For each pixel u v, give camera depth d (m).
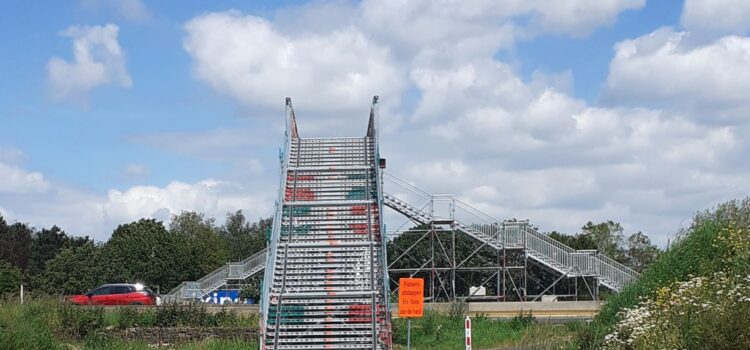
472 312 37.31
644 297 20.70
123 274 69.44
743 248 19.81
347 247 30.27
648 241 76.88
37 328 23.95
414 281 22.36
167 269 70.00
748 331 13.76
